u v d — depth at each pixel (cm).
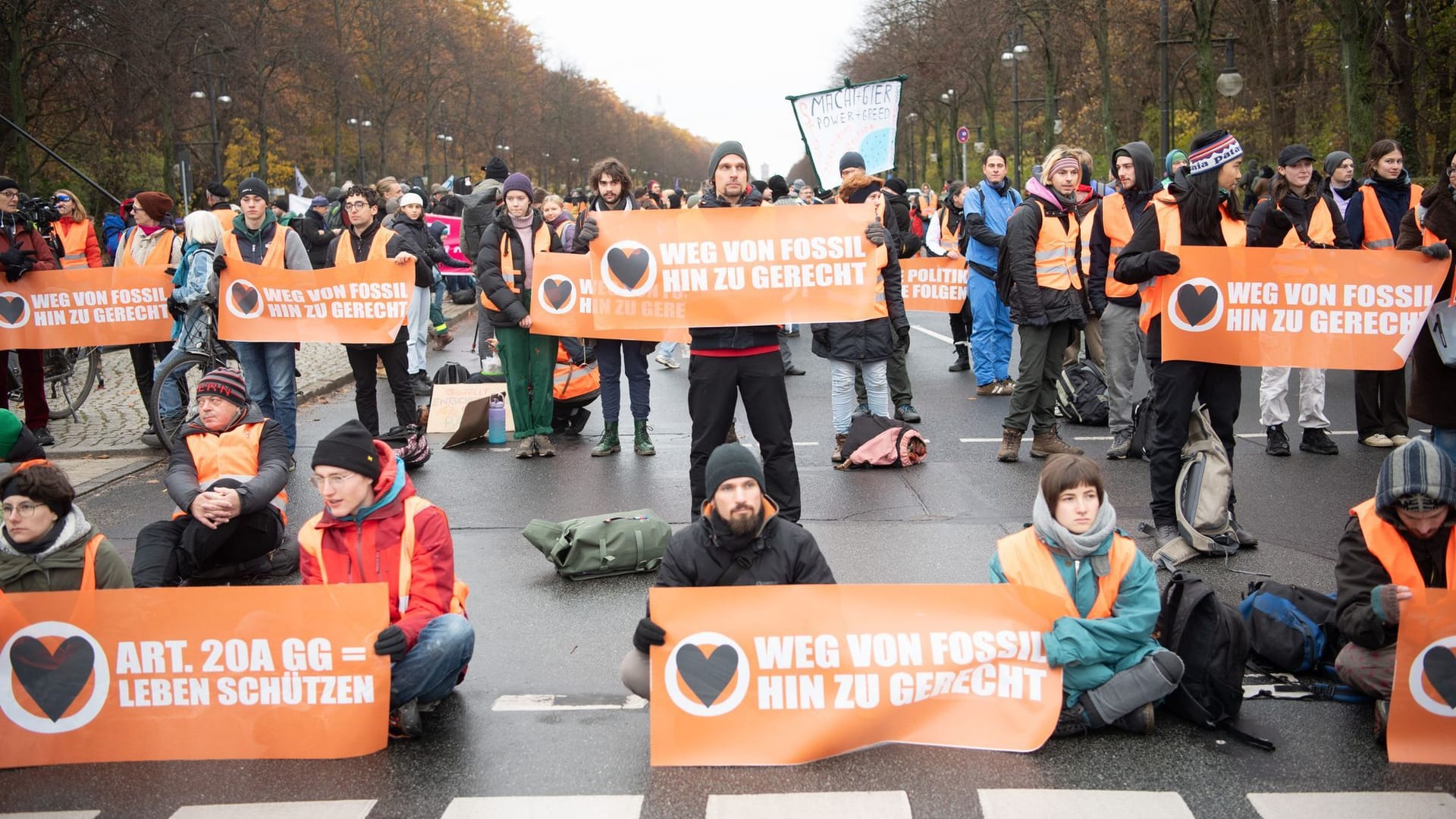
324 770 430
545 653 536
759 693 430
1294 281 634
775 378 643
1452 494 423
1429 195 644
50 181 3762
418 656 449
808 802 398
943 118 5966
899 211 1241
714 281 677
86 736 439
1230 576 616
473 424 988
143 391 1065
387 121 5831
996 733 432
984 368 1175
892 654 431
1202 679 444
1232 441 671
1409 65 2858
